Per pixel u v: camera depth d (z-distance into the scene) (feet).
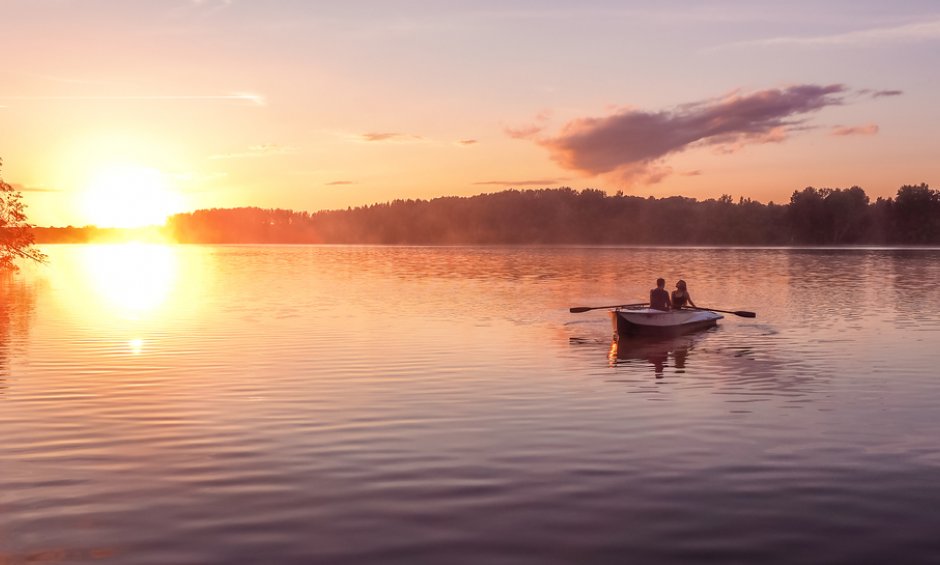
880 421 37.24
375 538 23.11
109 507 25.55
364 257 308.60
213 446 32.89
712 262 240.53
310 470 29.58
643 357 57.52
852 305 98.17
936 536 23.29
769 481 28.32
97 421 37.11
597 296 115.14
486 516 24.88
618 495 26.81
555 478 28.68
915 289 125.18
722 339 67.62
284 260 279.49
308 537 23.16
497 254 342.85
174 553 22.00
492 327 75.56
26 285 141.28
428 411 39.42
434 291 124.77
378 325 77.00
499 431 35.37
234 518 24.64
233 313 89.35
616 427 36.14
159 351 59.72
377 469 29.76
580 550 22.29
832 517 24.79
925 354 57.88
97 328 74.69
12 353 58.75
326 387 45.70
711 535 23.39
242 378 48.55
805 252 355.97
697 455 31.58
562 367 53.11
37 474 29.01
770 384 46.88
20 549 22.25
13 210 153.38
